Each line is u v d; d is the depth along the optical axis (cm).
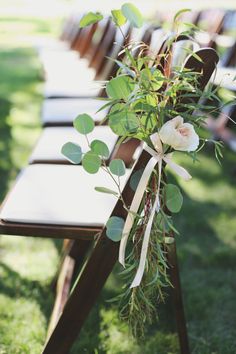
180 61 142
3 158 330
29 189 150
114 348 166
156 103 117
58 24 1184
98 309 184
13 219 132
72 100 273
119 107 118
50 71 364
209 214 261
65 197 144
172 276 140
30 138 373
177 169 117
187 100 119
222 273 211
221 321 181
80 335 172
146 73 115
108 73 265
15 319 179
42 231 131
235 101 119
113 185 153
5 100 487
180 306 146
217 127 340
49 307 186
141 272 115
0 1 1842
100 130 215
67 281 183
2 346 165
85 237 132
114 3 880
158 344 167
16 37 976
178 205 119
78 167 169
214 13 404
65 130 218
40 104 473
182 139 110
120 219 121
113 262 128
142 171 121
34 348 164
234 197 281
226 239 237
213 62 117
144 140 118
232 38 369
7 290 196
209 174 311
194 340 171
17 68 657
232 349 167
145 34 226
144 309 128
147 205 121
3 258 220
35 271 209
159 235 121
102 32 367
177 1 1001
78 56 442
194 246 231
